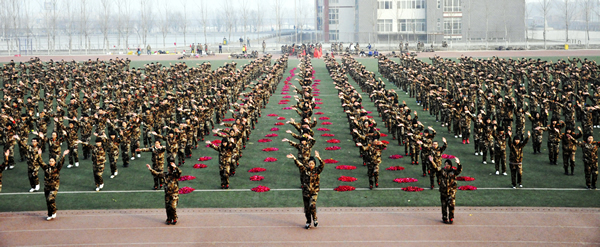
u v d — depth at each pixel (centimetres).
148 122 2991
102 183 2264
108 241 1666
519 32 12975
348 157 2788
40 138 2258
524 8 12850
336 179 2380
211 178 2416
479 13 12962
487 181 2316
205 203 2055
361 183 2312
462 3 12962
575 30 18688
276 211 1953
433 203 2023
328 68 7169
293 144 2297
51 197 1864
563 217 1839
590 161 2148
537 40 13150
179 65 6084
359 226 1777
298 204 2038
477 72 5138
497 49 10738
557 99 3341
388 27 13500
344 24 14300
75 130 2636
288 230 1747
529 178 2355
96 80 4719
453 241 1630
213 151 2947
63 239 1688
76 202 2086
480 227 1752
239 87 4762
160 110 3183
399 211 1933
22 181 2408
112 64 6203
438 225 1777
